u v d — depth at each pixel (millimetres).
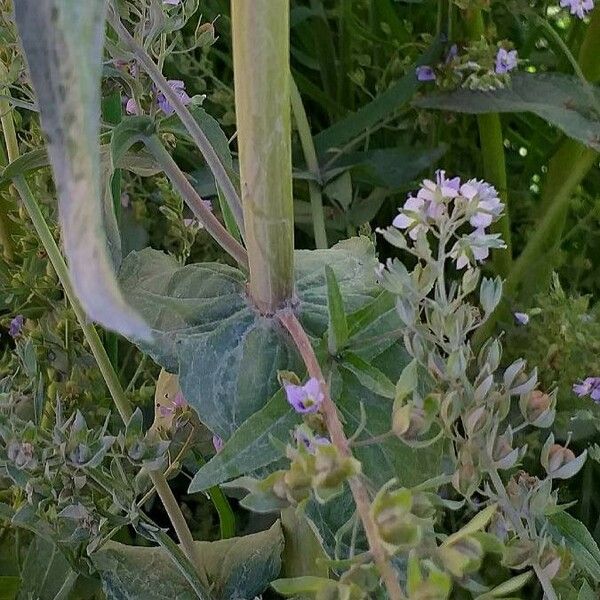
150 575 136
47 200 156
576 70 190
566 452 105
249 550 142
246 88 103
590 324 173
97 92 63
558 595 108
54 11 62
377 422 111
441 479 86
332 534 107
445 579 69
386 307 110
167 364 119
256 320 118
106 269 62
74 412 138
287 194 111
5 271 172
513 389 103
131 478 124
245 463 101
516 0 198
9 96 124
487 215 106
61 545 131
